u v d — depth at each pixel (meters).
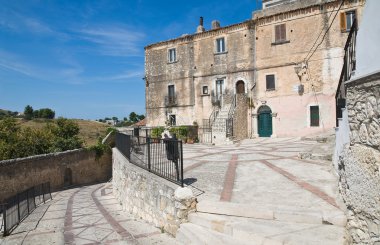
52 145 23.59
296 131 23.84
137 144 10.33
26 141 22.50
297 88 23.75
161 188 7.14
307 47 23.28
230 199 6.43
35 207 13.71
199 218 5.83
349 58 6.77
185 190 6.29
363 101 3.66
